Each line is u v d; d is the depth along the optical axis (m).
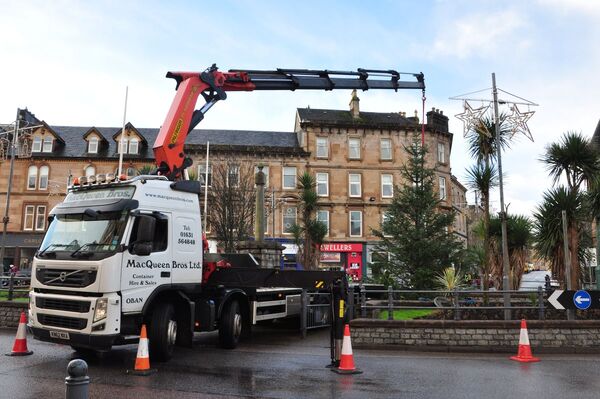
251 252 19.09
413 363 9.41
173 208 9.70
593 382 7.82
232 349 10.95
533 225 14.84
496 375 8.34
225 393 6.91
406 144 42.66
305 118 42.69
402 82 15.62
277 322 15.11
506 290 12.04
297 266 26.38
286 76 14.37
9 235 40.59
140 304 8.66
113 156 41.25
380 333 11.13
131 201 8.70
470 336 10.84
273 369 8.68
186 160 12.00
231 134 43.75
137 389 7.04
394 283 18.61
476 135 14.57
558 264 14.21
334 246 40.47
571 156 14.25
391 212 19.73
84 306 8.19
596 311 13.17
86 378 3.84
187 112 12.27
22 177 41.31
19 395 6.55
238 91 13.88
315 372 8.46
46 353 9.88
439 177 42.88
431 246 18.42
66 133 44.59
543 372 8.62
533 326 10.80
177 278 9.55
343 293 9.05
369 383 7.65
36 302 8.72
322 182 41.59
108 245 8.47
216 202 32.19
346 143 42.28
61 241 8.94
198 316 10.33
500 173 13.18
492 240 18.42
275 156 41.12
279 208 39.97
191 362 9.26
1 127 37.81
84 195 9.35
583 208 13.88
